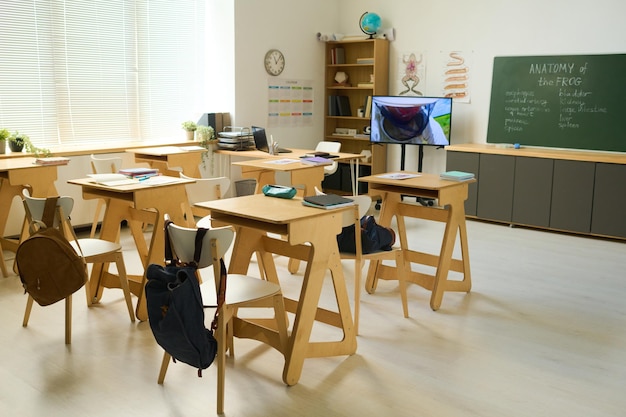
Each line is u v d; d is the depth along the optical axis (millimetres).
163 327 2715
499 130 7172
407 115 7418
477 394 3043
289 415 2828
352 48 8445
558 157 6312
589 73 6480
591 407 2932
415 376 3230
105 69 6695
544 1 6730
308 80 8273
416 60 7824
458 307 4281
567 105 6664
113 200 4285
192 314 2695
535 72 6820
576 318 4090
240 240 3490
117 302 4320
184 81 7461
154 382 3139
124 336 3721
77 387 3078
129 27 6836
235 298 2979
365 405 2926
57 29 6238
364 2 8219
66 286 3465
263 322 3691
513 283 4812
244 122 7523
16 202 5711
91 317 4023
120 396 2990
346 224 3629
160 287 2809
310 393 3041
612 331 3875
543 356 3496
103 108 6734
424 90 7816
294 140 8227
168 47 7238
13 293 4492
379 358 3451
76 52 6422
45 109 6258
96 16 6531
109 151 6336
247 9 7328
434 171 7875
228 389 3074
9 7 5867
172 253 3059
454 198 4273
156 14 7062
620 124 6363
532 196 6547
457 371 3295
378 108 7602
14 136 5797
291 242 2977
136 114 7047
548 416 2844
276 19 7695
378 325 3941
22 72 6043
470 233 6461
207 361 2775
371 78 8039
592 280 4898
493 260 5445
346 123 8664
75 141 6539
